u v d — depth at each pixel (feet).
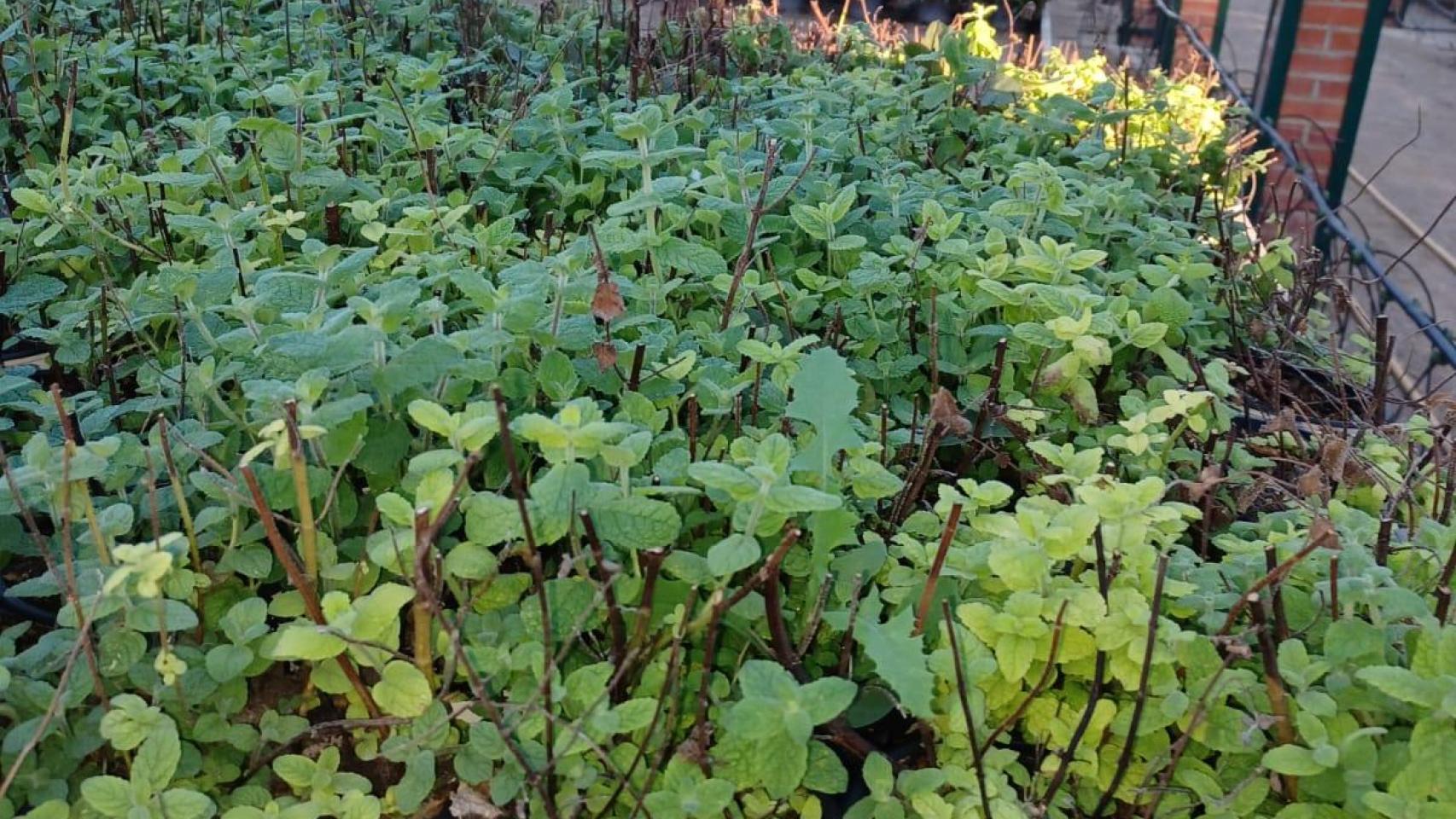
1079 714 5.24
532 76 12.91
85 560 5.38
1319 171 20.11
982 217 8.59
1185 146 12.76
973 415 7.36
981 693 5.02
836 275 8.68
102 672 4.84
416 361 5.35
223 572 5.42
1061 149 11.43
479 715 5.21
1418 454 7.44
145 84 11.32
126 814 4.47
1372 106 33.40
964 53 11.96
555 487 4.82
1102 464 6.91
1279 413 7.54
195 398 6.03
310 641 4.61
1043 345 6.87
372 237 7.45
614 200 9.83
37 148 10.07
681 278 7.95
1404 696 4.47
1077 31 31.48
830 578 5.17
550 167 9.90
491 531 4.90
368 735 5.30
